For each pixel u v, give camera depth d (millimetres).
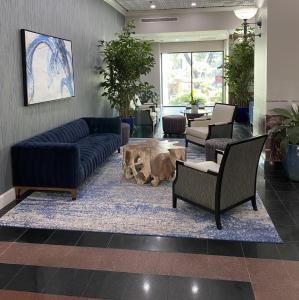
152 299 2430
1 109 4164
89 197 4453
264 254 3020
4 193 4234
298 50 5723
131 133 8875
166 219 3740
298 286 2553
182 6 9891
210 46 14602
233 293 2480
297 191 4594
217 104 7449
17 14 4504
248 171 3752
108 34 8961
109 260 2961
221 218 3754
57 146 4285
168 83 15477
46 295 2502
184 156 5066
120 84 8336
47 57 5273
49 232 3504
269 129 5898
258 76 6738
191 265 2855
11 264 2920
